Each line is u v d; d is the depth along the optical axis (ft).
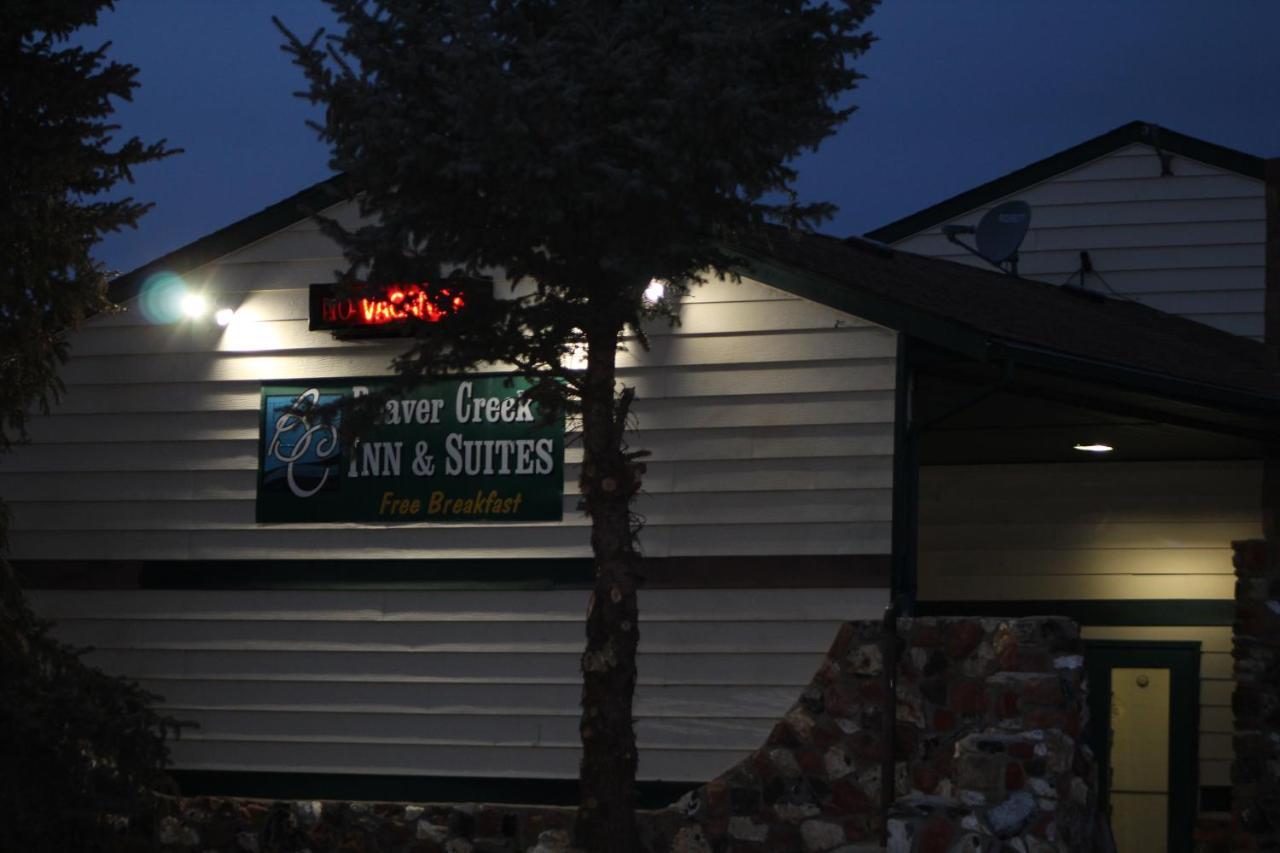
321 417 34.81
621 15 33.04
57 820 36.22
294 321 43.73
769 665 38.29
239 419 43.86
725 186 32.42
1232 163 62.23
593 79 32.27
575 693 40.24
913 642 35.73
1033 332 40.14
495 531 41.39
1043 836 31.68
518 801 40.19
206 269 44.62
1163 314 60.64
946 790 34.78
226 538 43.45
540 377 35.53
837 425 38.47
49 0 38.75
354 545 42.39
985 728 34.19
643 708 38.81
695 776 38.29
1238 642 41.11
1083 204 64.13
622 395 34.32
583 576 40.63
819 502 38.40
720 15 32.09
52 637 40.93
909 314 37.52
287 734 42.04
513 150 31.22
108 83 39.91
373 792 41.22
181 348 44.50
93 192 41.27
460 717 40.91
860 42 33.83
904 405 38.01
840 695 36.55
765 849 36.73
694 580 38.96
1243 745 40.63
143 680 43.29
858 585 37.93
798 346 38.91
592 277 33.76
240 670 42.65
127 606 43.78
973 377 40.50
